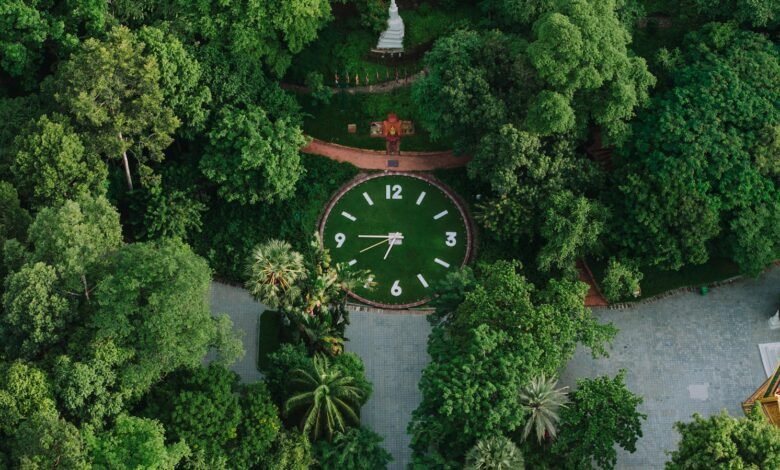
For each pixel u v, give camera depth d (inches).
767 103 4995.1
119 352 4335.6
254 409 4466.0
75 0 4943.4
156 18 5132.9
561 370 5004.9
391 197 5300.2
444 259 5191.9
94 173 4793.3
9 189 4682.6
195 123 5036.9
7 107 4943.4
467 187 5285.4
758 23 5123.0
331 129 5393.7
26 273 4352.9
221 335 4500.5
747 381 4982.8
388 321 5108.3
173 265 4330.7
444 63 5019.7
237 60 5108.3
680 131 4926.2
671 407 4940.9
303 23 5103.3
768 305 5128.0
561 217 4862.2
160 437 4197.8
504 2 5123.0
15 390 4232.3
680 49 5300.2
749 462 4252.0
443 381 4515.3
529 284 4781.0
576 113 4968.0
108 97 4783.5
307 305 4840.1
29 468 4055.1
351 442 4527.6
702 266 5177.2
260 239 5201.8
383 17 5364.2
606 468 4549.7
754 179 4913.9
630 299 5147.6
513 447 4416.8
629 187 4938.5
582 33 4813.0
